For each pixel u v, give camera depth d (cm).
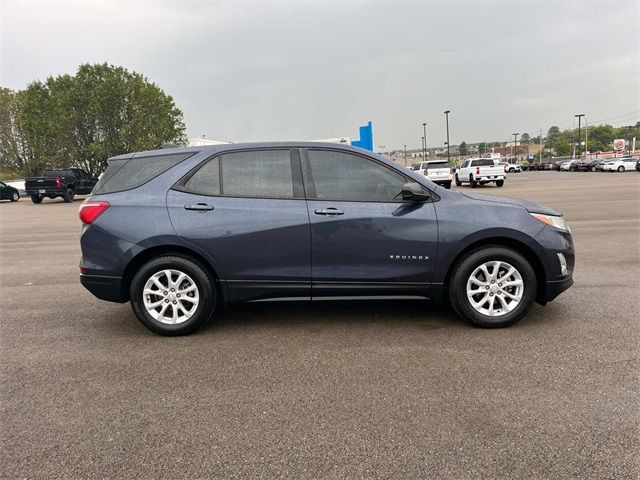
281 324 477
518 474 240
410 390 331
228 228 434
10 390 346
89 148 4359
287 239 435
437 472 244
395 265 439
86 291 641
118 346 429
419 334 438
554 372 351
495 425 284
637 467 243
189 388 343
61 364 390
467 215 438
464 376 349
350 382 346
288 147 455
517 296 441
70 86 4603
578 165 6275
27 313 538
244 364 382
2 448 274
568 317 470
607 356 375
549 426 281
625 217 1238
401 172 449
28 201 3278
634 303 509
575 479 236
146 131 4534
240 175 450
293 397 326
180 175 451
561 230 447
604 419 287
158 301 448
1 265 855
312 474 245
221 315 511
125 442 278
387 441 272
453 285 443
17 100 5431
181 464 256
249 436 281
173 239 434
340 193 445
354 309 520
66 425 297
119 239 438
